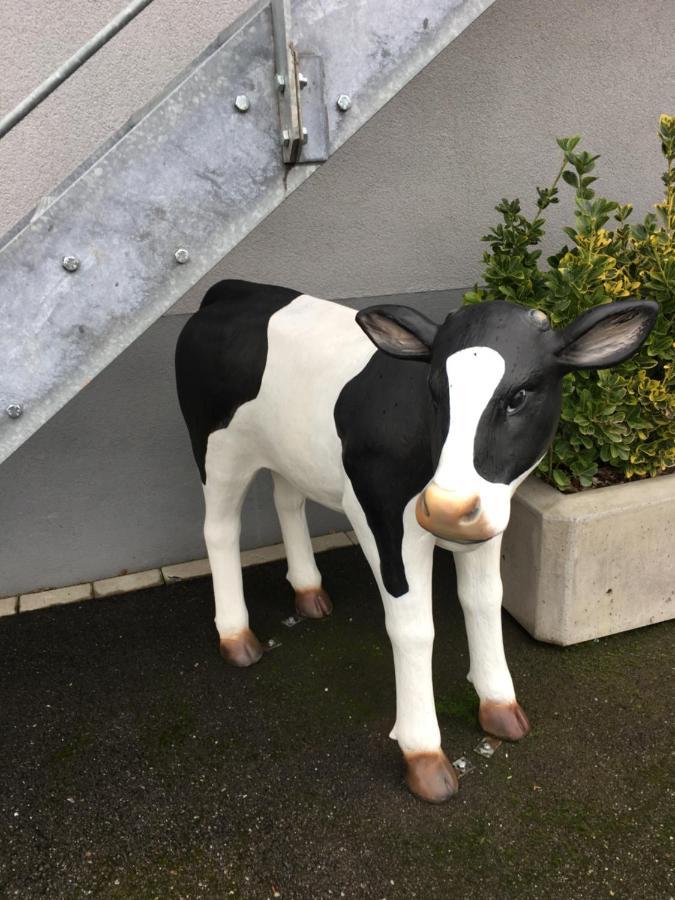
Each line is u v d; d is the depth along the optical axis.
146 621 2.56
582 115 2.80
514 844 1.65
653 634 2.33
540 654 2.25
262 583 2.72
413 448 1.46
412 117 2.61
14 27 2.20
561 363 1.29
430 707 1.74
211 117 1.29
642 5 2.71
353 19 1.30
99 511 2.76
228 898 1.56
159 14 2.30
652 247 2.33
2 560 2.71
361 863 1.62
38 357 1.33
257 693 2.16
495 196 2.81
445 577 2.69
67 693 2.20
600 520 2.13
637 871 1.57
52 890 1.60
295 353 1.78
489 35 2.58
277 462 1.93
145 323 1.36
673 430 2.30
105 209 1.29
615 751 1.88
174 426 2.74
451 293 2.89
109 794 1.83
